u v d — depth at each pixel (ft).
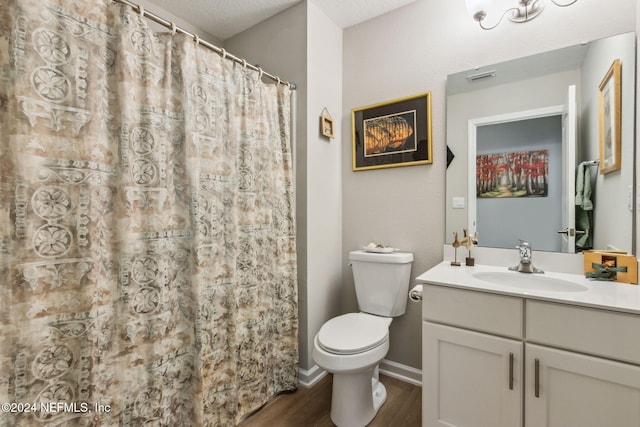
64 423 3.14
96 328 3.31
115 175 3.57
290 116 6.10
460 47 5.63
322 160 6.49
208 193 4.50
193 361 4.24
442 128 5.83
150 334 3.84
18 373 2.89
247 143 5.11
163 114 3.98
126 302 3.58
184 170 4.17
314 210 6.26
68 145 3.17
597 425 3.20
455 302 4.05
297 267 6.18
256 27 6.84
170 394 4.07
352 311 6.97
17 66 2.85
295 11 6.17
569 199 4.66
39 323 3.00
